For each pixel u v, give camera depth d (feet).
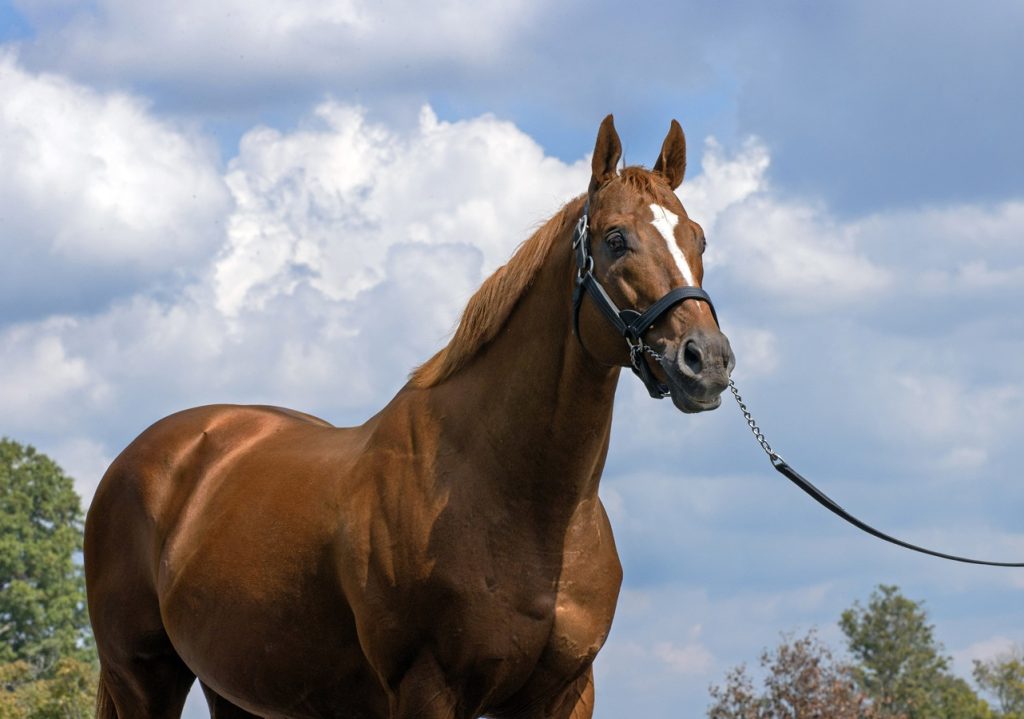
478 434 29.17
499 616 28.50
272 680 31.96
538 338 28.89
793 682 114.83
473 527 28.68
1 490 262.26
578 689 30.76
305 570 30.83
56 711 166.91
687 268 27.04
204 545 33.24
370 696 31.22
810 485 29.89
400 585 28.84
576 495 28.89
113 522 36.27
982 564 30.66
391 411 30.83
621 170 28.84
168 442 36.14
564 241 28.96
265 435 35.50
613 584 30.19
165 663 36.32
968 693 230.89
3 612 255.50
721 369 25.93
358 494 30.04
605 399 28.50
